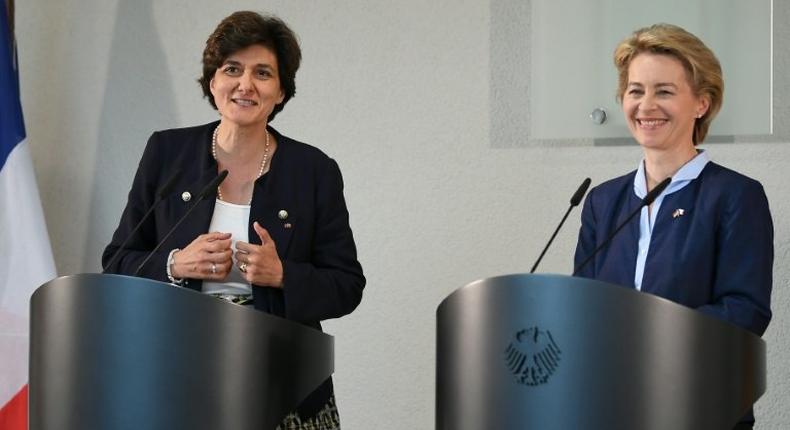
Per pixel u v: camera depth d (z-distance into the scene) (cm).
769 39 424
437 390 285
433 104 472
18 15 527
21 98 524
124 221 349
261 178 343
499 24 462
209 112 505
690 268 309
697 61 322
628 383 254
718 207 311
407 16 478
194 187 342
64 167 520
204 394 283
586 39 448
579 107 447
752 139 426
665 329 256
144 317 283
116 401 283
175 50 511
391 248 476
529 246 454
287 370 301
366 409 477
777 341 421
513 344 262
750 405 275
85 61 520
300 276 327
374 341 477
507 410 261
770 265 308
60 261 518
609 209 335
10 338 467
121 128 516
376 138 480
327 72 489
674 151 325
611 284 256
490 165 461
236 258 321
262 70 342
